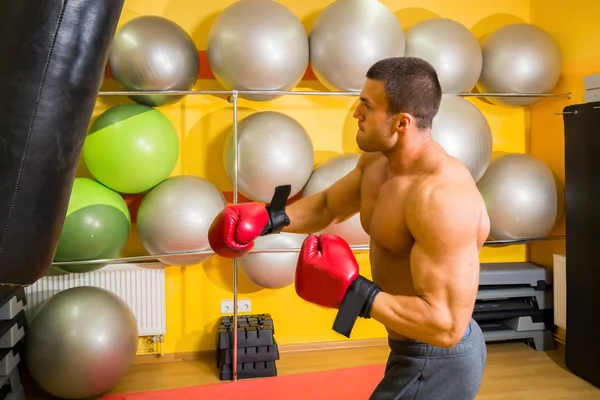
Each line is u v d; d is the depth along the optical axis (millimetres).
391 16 3162
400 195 1456
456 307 1319
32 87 865
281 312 3646
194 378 3244
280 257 3180
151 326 3383
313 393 2934
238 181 3105
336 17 3084
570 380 3170
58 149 910
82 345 2746
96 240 2879
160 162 3020
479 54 3398
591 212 3088
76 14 875
